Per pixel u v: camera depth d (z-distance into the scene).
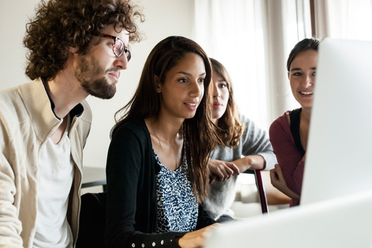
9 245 0.71
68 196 1.12
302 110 1.39
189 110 1.08
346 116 0.52
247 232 0.30
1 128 0.86
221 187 1.44
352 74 0.51
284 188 1.25
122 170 0.96
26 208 0.90
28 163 0.91
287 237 0.33
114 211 0.92
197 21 3.65
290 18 2.71
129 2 1.06
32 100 0.95
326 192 0.53
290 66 1.41
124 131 1.02
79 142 1.13
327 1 2.28
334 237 0.37
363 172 0.54
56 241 1.02
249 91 3.21
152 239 0.78
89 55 0.96
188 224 1.15
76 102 1.03
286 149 1.37
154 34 3.55
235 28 3.32
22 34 3.00
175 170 1.15
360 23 2.14
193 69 1.06
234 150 1.75
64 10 0.94
